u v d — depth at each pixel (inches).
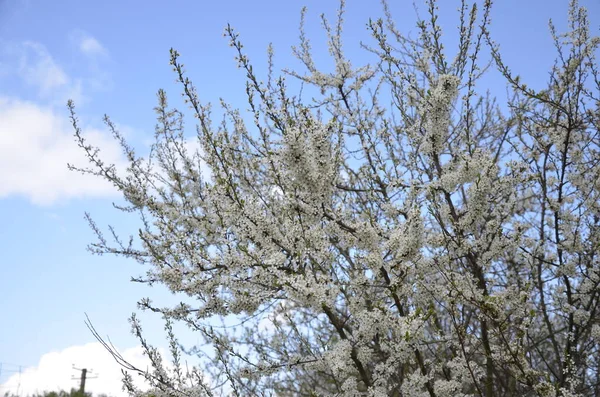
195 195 246.2
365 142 252.1
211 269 187.6
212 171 215.2
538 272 226.1
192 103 192.9
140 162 254.5
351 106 277.3
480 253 227.6
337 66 272.5
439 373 236.5
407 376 205.2
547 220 263.3
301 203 191.9
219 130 238.4
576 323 225.8
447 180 213.8
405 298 221.6
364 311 179.5
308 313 287.3
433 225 266.1
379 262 183.0
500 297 198.5
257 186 245.9
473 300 184.1
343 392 206.4
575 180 244.5
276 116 194.1
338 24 274.8
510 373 215.5
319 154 182.7
